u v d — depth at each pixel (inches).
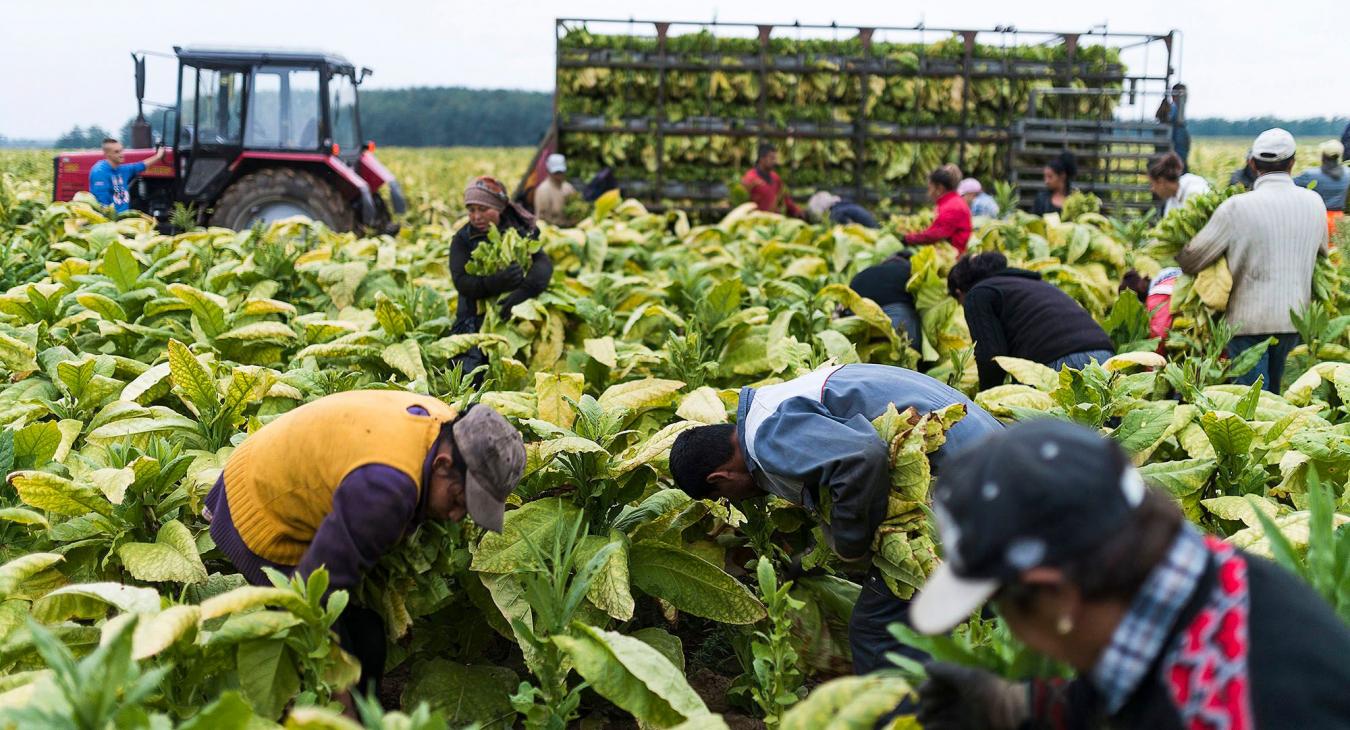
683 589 135.5
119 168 553.3
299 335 211.2
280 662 101.7
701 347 206.4
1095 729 64.7
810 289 285.9
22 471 124.2
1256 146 227.3
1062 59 506.6
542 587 113.1
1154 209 361.1
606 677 102.0
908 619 123.5
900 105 506.3
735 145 497.4
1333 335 216.1
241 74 562.6
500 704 133.7
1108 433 149.3
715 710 143.6
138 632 93.3
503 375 205.6
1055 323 199.5
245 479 112.9
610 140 491.2
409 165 1550.2
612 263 323.0
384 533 104.8
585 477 135.9
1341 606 79.1
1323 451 142.3
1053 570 55.9
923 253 247.3
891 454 120.5
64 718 70.4
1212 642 56.5
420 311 223.1
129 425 146.4
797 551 146.9
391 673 152.8
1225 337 194.4
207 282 253.6
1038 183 498.0
